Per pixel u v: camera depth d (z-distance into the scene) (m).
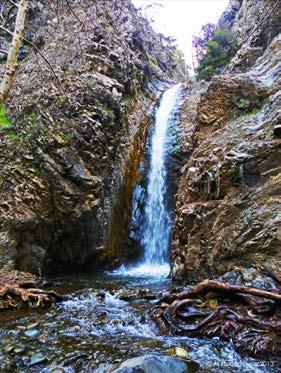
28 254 10.14
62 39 13.77
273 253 6.98
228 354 4.48
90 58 13.91
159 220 14.84
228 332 4.83
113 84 14.07
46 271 10.84
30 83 12.30
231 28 22.72
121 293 7.52
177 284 8.57
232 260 7.54
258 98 11.13
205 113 12.11
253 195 7.89
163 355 4.36
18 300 6.88
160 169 15.70
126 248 13.36
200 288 5.68
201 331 5.00
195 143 12.45
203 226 8.43
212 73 20.58
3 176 10.16
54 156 10.80
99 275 10.99
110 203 12.41
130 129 15.27
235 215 7.93
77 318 5.99
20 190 10.16
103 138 12.09
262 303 5.14
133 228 13.79
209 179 8.86
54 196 10.61
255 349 4.43
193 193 9.43
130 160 14.30
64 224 10.75
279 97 9.64
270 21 15.28
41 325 5.66
